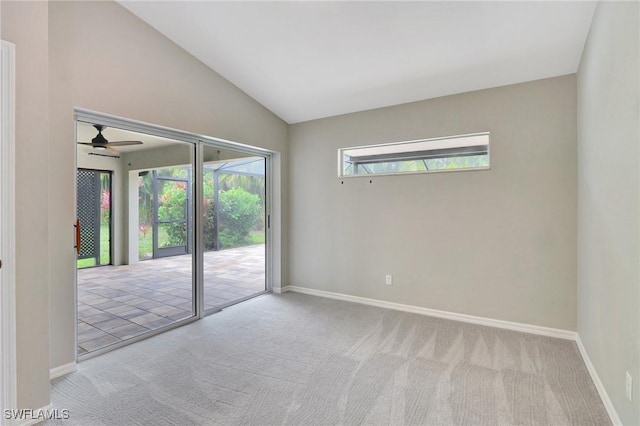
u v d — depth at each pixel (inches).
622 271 68.9
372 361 103.9
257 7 104.8
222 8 106.7
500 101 130.0
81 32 100.2
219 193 156.9
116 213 123.4
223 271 160.2
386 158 159.3
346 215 167.5
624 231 67.6
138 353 109.5
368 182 160.7
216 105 143.1
